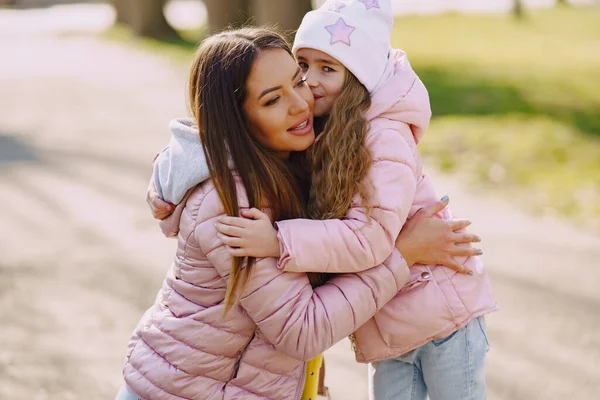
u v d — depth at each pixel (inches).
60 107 431.2
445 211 96.3
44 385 140.5
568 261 191.8
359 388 139.9
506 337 155.5
